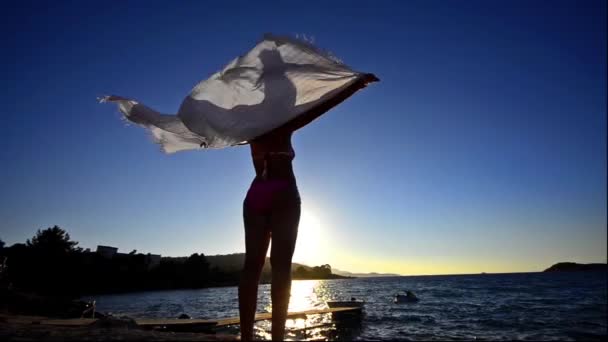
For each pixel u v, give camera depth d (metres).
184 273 123.25
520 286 94.31
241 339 2.97
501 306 39.53
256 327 16.94
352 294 74.94
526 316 29.39
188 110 3.19
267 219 3.09
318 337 16.98
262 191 3.05
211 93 3.21
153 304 52.72
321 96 3.15
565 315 30.03
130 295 85.25
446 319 26.77
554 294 61.97
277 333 2.91
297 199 3.10
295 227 3.05
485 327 22.45
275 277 2.97
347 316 23.66
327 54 3.15
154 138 3.89
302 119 3.15
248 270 3.03
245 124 3.07
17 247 78.62
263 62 3.17
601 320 26.48
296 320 22.05
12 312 19.58
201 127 3.13
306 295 79.25
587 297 54.00
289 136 3.21
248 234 3.06
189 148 3.88
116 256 105.44
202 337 3.37
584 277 163.50
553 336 19.16
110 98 3.69
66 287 80.38
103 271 94.62
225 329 16.27
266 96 3.13
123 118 3.75
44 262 77.94
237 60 3.20
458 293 68.06
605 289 74.50
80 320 10.50
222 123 3.10
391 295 66.62
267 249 3.11
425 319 26.58
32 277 74.31
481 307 38.16
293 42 3.16
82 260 88.69
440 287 97.69
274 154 3.11
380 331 19.61
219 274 134.62
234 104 3.17
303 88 3.15
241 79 3.17
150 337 3.32
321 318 23.14
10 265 72.81
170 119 3.75
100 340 3.13
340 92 3.12
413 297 48.66
